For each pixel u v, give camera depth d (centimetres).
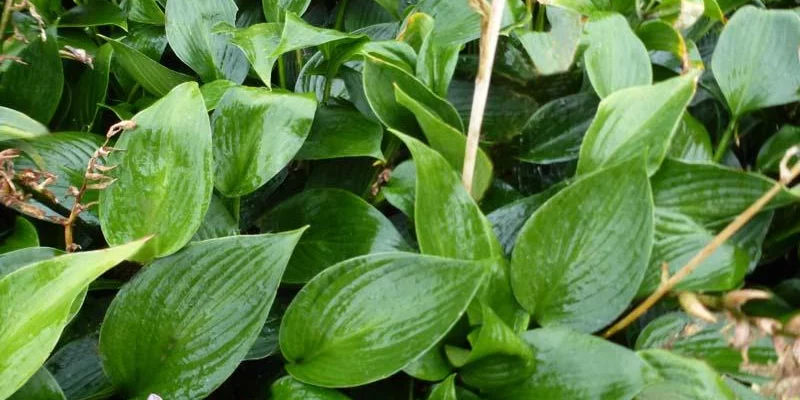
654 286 80
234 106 82
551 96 96
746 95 90
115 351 71
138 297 71
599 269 77
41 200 81
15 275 64
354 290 73
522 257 78
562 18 88
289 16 83
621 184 76
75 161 82
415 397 78
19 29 92
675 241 81
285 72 99
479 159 82
